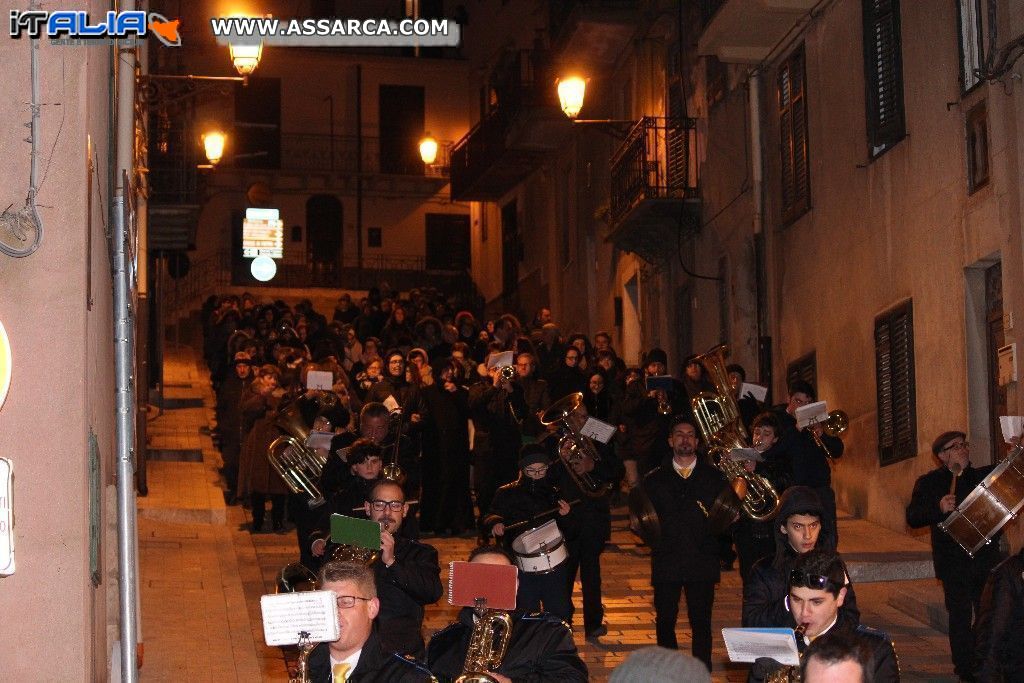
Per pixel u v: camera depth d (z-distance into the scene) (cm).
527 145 3127
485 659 623
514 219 3691
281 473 1180
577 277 3080
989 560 984
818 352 1817
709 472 995
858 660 462
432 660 657
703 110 2259
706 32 1945
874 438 1644
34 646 633
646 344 2630
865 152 1647
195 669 1034
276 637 530
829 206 1772
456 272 4362
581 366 2000
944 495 997
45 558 637
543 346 2097
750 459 1104
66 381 644
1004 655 711
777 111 1955
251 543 1595
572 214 3108
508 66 3303
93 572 683
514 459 1622
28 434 640
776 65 1955
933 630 1193
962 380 1409
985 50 1349
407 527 909
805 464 1191
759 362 1989
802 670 472
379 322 2902
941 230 1455
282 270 4284
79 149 655
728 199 2142
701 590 985
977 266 1389
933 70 1468
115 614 921
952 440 1000
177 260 3184
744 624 675
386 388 1389
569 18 2667
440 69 4400
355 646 578
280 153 4316
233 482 1873
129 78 1134
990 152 1322
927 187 1488
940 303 1459
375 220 4350
